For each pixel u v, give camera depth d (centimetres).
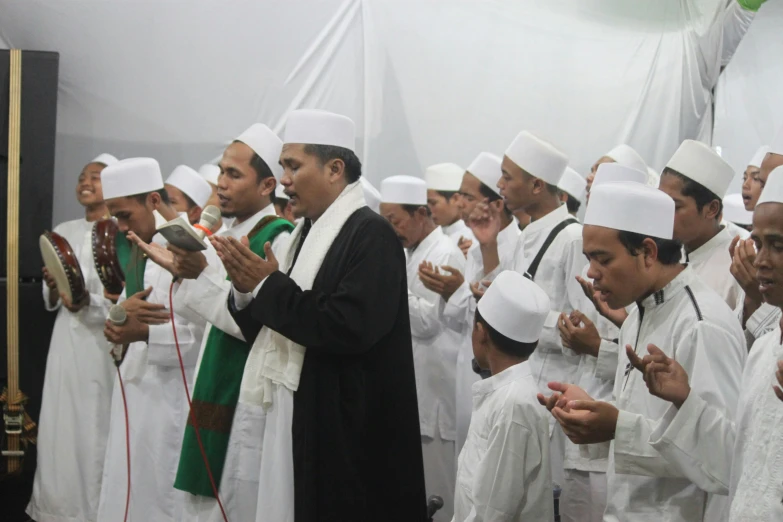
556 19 531
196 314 253
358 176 248
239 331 249
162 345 305
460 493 237
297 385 229
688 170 250
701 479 178
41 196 468
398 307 236
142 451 312
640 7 525
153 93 530
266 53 532
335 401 228
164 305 311
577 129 530
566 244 314
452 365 390
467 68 535
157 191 332
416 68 536
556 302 315
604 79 529
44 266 429
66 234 456
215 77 532
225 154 291
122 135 530
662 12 524
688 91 523
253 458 254
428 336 391
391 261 232
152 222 331
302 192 241
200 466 260
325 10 534
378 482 235
